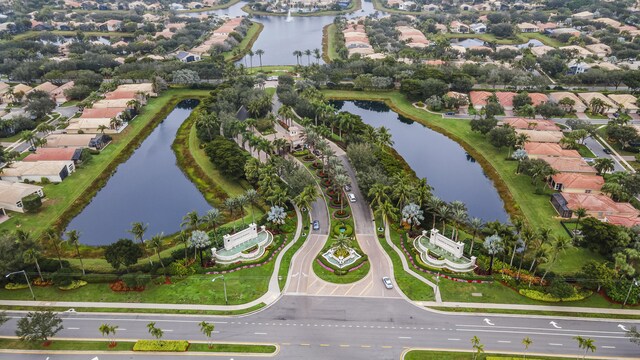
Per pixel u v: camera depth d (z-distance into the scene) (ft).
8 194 554.87
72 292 419.13
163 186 634.02
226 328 377.50
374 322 382.22
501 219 541.75
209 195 597.93
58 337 370.73
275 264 454.40
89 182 627.87
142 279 415.85
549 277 423.64
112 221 552.41
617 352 351.87
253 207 558.97
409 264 452.35
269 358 348.18
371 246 481.05
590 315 387.55
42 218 539.70
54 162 637.71
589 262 427.74
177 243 495.41
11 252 422.41
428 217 517.96
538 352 352.49
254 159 599.98
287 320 385.29
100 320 387.75
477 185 630.74
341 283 426.92
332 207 552.00
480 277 428.15
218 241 482.69
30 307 402.31
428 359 345.92
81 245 498.28
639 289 398.62
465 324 379.14
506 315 388.57
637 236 454.40
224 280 431.43
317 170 641.40
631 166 639.35
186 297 411.54
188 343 361.71
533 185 600.39
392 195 511.40
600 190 558.97
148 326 352.49
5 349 360.28
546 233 412.98
